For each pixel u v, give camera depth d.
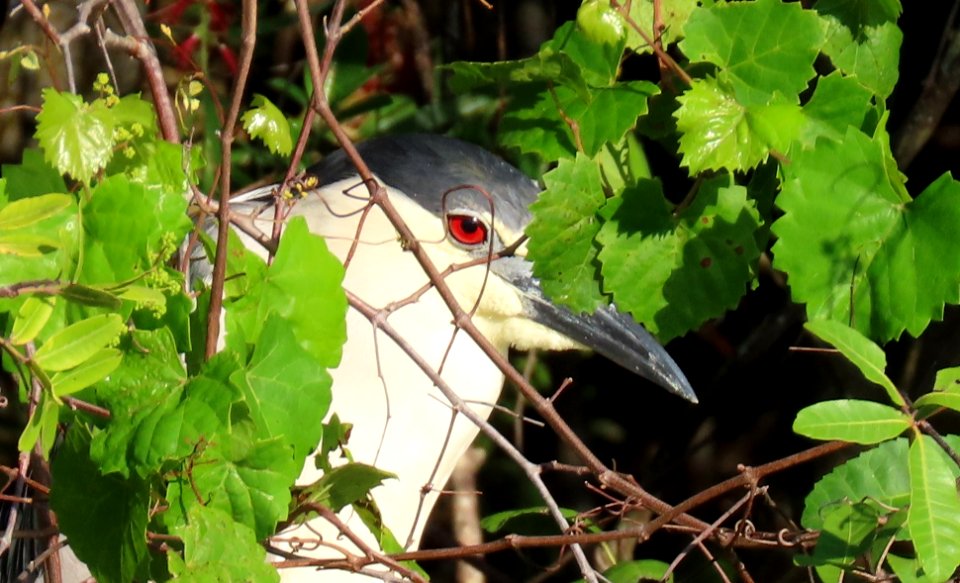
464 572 8.62
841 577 5.22
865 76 5.93
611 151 6.17
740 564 5.20
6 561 6.39
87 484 4.15
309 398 4.12
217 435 4.01
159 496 4.17
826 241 5.09
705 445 9.21
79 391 4.14
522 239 5.45
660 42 5.47
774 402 9.08
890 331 5.10
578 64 5.51
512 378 4.78
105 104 4.55
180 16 8.27
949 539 4.14
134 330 4.11
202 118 7.88
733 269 5.45
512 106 5.79
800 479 8.91
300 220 4.39
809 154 5.05
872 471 5.46
